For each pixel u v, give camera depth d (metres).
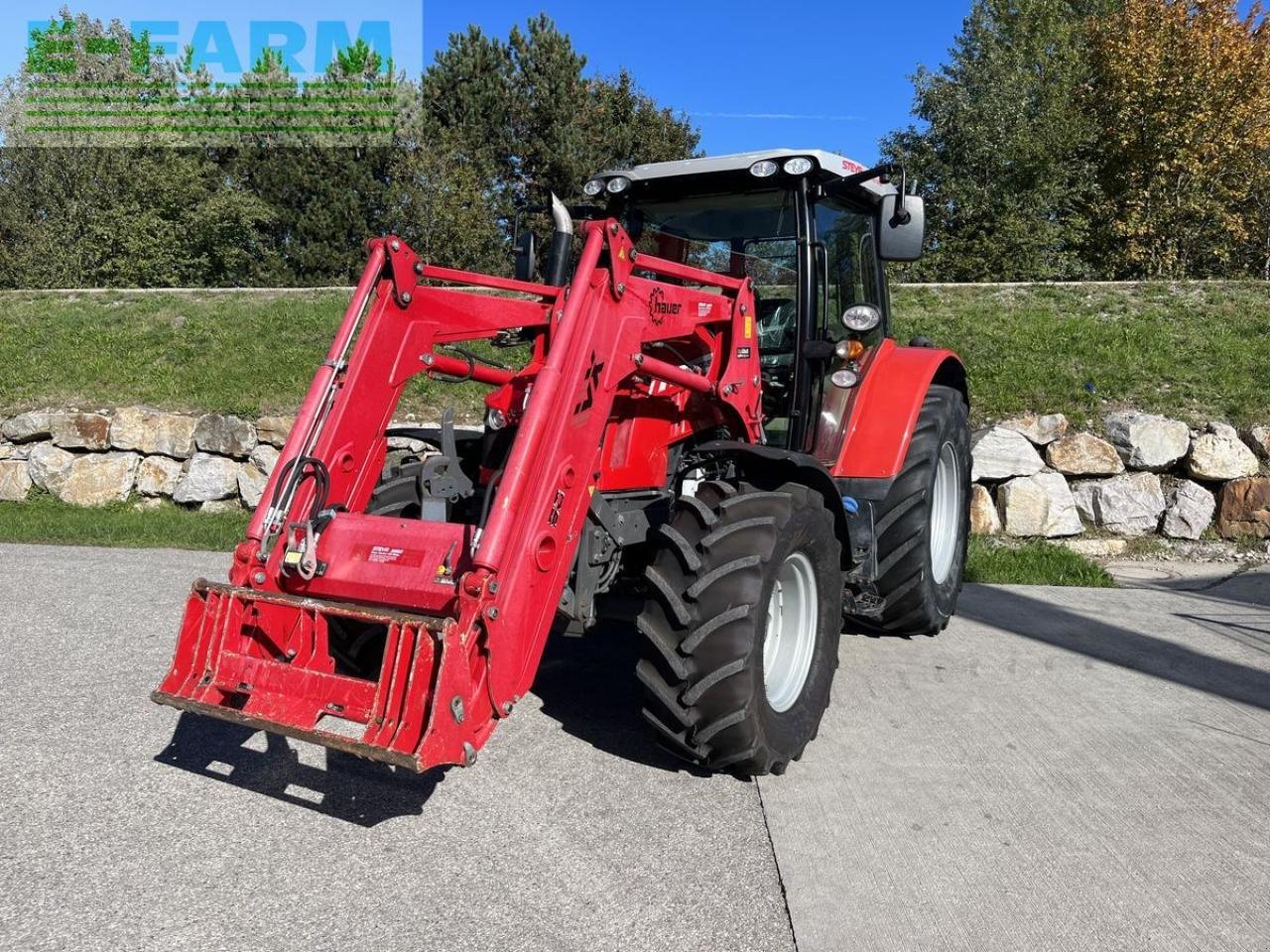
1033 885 2.89
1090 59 23.83
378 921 2.66
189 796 3.38
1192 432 7.83
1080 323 9.87
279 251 25.58
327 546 3.34
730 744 3.34
